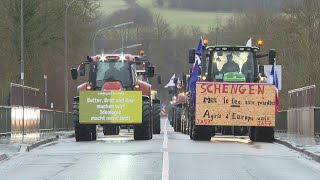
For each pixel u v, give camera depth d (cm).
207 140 7306
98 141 7456
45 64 15212
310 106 7431
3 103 13812
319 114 7531
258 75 7494
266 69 10781
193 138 7325
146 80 9869
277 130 9594
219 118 7031
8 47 14025
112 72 8069
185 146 6200
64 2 14400
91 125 7756
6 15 13950
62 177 3906
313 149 5588
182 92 10750
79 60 15325
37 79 14700
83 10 14988
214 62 7531
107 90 7619
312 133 7419
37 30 14100
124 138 8456
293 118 8450
